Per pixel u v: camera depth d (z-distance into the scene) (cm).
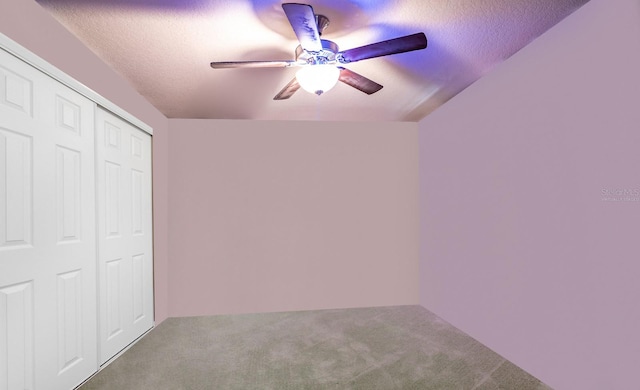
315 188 397
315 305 392
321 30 195
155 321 331
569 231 192
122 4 176
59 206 194
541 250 213
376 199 405
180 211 374
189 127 379
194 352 265
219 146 383
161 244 350
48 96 186
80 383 212
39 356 177
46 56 185
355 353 262
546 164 208
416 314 363
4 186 159
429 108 357
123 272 268
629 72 158
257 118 384
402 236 406
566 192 194
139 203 298
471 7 183
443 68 258
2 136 158
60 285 194
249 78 269
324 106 342
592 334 177
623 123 161
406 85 290
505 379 218
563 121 196
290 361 249
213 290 376
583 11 182
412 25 200
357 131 405
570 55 190
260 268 385
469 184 297
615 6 165
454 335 298
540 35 212
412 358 252
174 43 216
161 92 296
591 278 178
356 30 205
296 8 153
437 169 360
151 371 233
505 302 249
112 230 252
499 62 250
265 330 316
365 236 402
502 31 207
